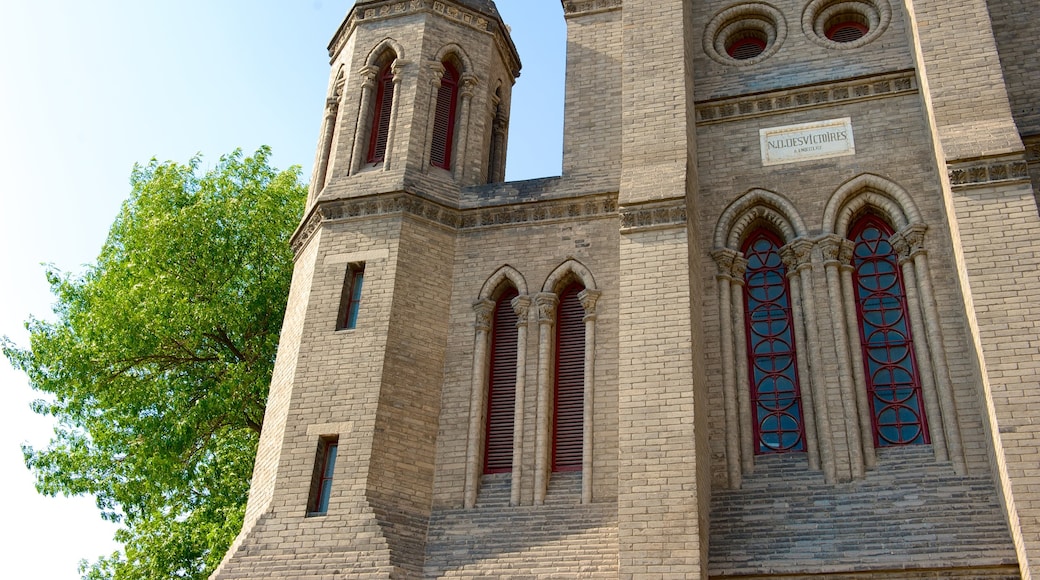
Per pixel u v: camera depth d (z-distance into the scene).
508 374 22.23
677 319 19.59
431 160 25.11
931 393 19.47
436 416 21.78
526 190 23.95
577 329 22.36
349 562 19.34
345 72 26.75
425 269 23.17
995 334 17.66
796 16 24.62
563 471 20.81
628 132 22.45
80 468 29.05
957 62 20.86
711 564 18.25
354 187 24.31
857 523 18.28
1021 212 18.59
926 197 21.16
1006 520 17.20
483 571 19.36
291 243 25.84
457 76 26.69
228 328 30.05
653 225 20.80
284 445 21.23
